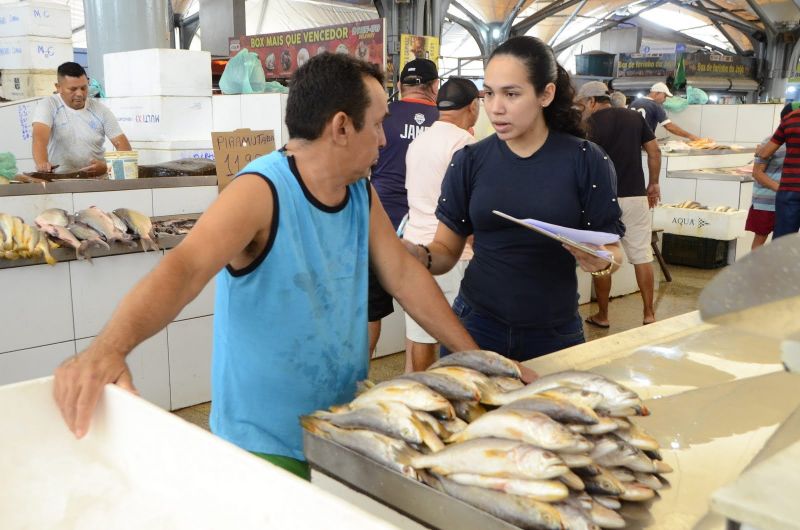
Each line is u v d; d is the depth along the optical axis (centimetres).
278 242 145
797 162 559
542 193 203
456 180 219
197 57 498
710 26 2283
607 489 103
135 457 101
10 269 309
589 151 201
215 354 161
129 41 668
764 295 58
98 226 329
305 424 124
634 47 1925
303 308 151
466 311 223
